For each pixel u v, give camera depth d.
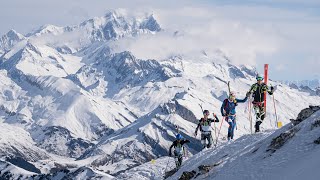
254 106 27.58
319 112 18.55
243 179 17.64
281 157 17.06
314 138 16.55
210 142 32.38
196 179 22.47
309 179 13.41
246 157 20.36
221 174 20.45
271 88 27.45
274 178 15.55
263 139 21.72
